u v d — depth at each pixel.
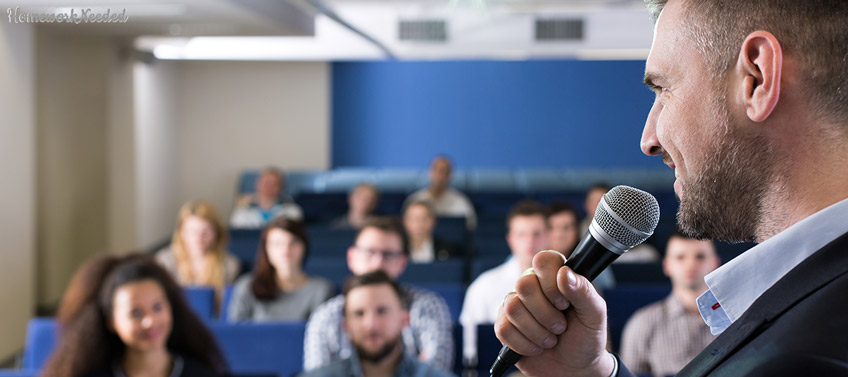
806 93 0.63
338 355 3.56
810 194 0.64
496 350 3.60
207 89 12.37
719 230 0.69
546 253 0.81
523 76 12.48
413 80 12.55
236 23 6.30
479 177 12.30
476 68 12.50
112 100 8.71
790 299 0.60
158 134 11.09
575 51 9.55
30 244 5.94
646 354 3.53
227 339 3.71
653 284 5.10
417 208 5.94
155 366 2.72
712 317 0.78
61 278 8.11
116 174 8.91
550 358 0.84
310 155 12.52
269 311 4.25
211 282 4.88
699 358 0.65
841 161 0.63
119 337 2.74
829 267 0.59
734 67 0.66
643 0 0.78
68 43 8.41
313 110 12.48
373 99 12.56
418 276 5.36
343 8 9.57
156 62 10.88
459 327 3.76
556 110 12.48
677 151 0.71
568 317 0.82
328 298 4.29
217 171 12.41
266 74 12.42
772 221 0.66
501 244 6.55
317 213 9.28
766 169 0.65
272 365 3.70
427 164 12.61
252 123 12.44
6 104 5.48
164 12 5.38
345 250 6.32
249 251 6.12
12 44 5.52
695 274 3.42
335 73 12.53
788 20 0.64
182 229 4.88
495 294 4.24
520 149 12.56
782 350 0.56
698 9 0.69
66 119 8.31
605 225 0.78
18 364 5.69
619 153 12.48
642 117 12.39
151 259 2.82
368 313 2.90
